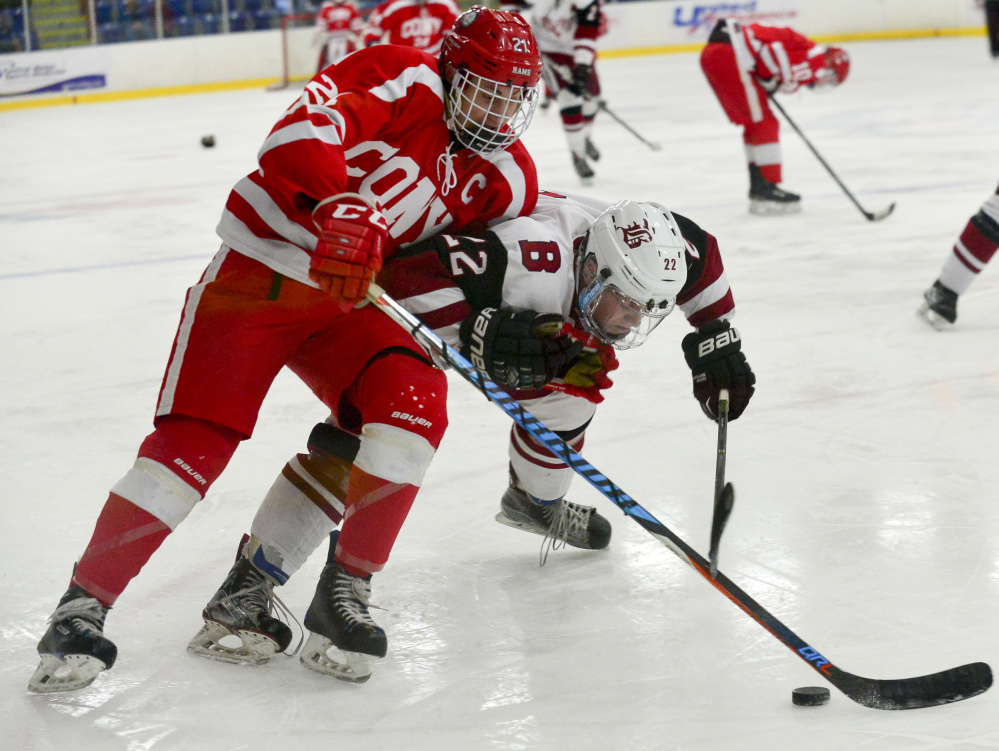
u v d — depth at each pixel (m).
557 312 5.95
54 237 19.89
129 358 12.01
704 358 6.34
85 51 49.91
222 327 5.49
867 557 6.85
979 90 34.56
